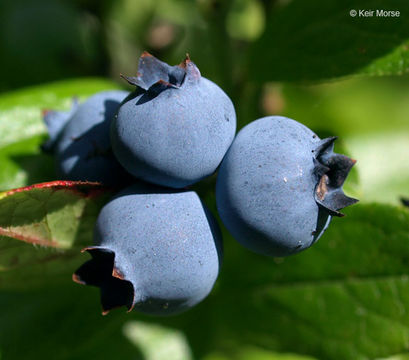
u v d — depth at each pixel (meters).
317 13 0.12
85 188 0.10
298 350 0.12
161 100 0.10
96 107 0.10
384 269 0.12
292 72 0.12
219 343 0.13
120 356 0.13
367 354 0.12
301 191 0.10
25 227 0.11
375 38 0.11
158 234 0.10
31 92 0.12
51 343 0.12
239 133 0.10
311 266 0.12
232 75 0.13
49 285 0.12
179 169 0.10
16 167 0.12
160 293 0.10
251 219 0.10
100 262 0.10
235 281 0.12
